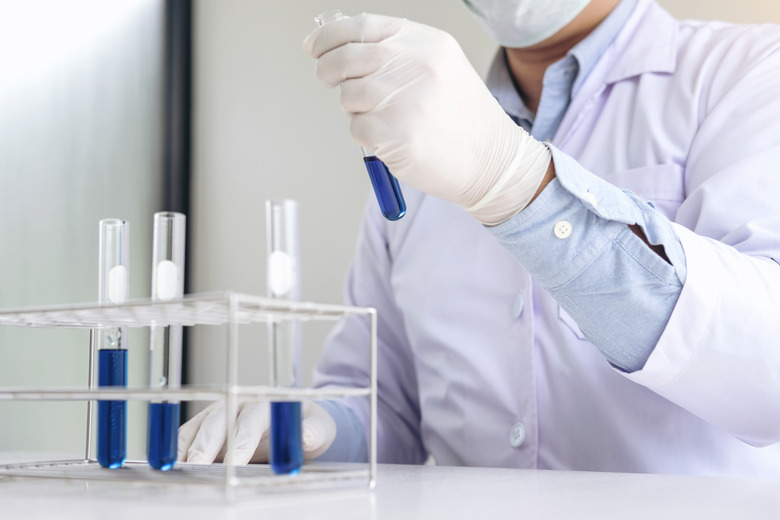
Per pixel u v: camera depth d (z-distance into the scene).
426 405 1.39
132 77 3.11
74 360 2.78
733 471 1.09
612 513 0.54
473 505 0.57
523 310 1.25
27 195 2.74
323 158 2.91
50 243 2.79
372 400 0.66
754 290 0.89
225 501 0.57
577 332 1.20
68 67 2.90
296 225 0.65
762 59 1.20
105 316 0.68
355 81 0.87
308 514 0.51
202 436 0.98
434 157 0.86
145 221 3.09
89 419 0.87
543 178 0.90
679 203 1.20
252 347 2.91
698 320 0.89
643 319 0.91
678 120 1.23
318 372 1.58
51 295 2.78
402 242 1.49
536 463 1.21
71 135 2.89
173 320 0.71
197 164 3.24
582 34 1.37
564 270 0.90
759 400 0.91
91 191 2.93
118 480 0.63
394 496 0.62
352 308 0.63
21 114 2.75
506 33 1.37
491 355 1.28
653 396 1.13
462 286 1.34
